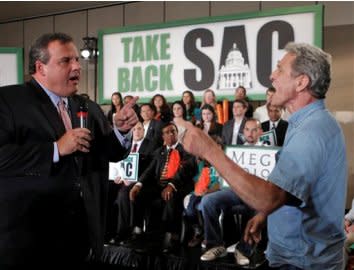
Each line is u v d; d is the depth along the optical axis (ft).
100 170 4.82
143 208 11.56
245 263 8.95
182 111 13.66
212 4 15.47
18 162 3.99
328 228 3.46
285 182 3.03
